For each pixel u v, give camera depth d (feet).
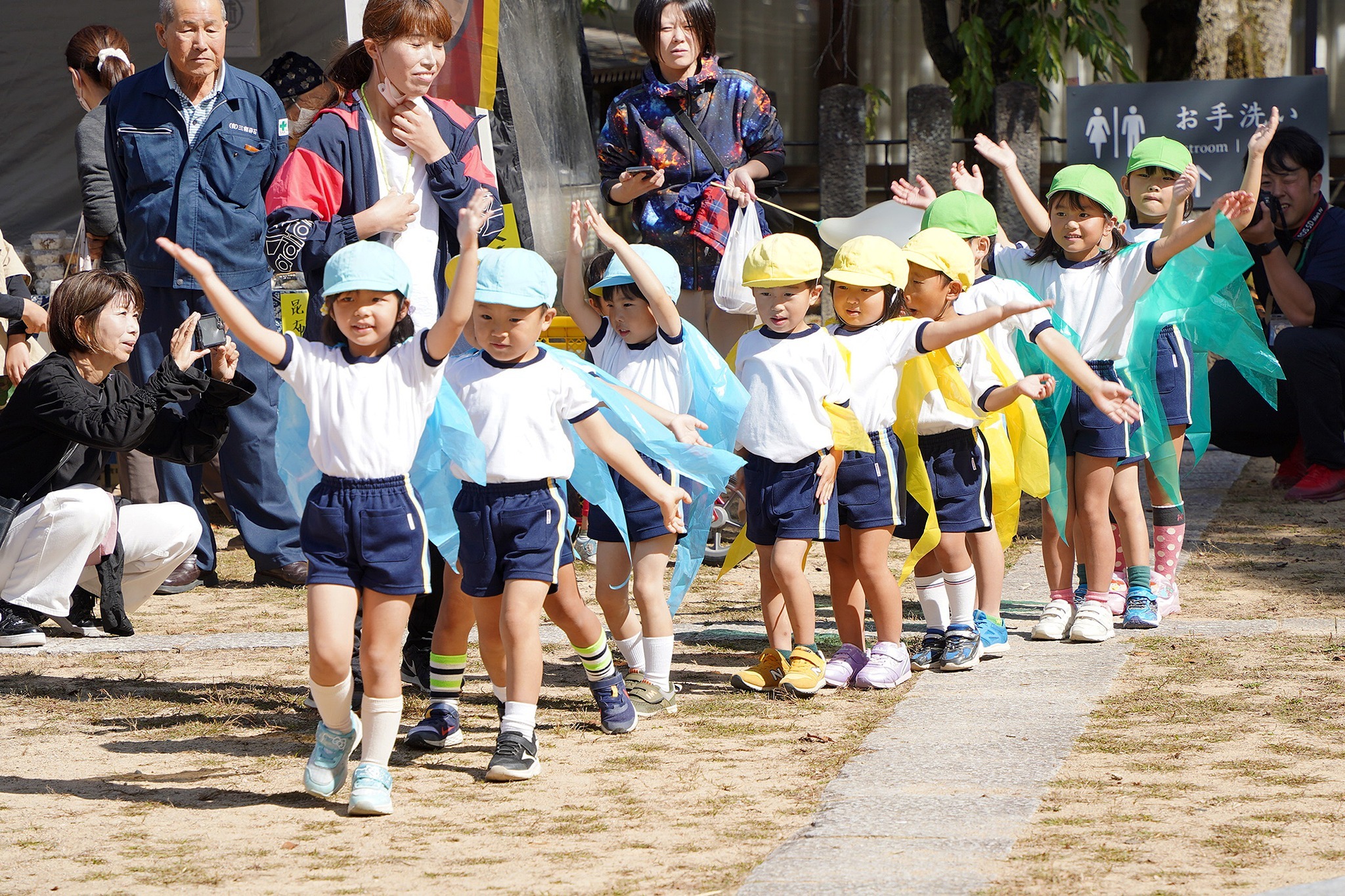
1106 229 62.39
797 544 53.67
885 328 55.26
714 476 50.24
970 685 54.85
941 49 157.38
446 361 46.68
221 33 70.95
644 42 78.74
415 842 38.63
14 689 56.95
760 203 79.71
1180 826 37.37
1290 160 93.71
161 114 71.97
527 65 101.30
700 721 51.26
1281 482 99.19
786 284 53.62
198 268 40.37
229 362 56.13
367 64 52.65
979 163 143.43
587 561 83.25
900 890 32.65
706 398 55.42
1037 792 40.73
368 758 42.19
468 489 45.75
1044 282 63.72
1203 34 157.38
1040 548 83.97
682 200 78.18
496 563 45.55
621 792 42.91
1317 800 39.47
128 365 75.00
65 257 116.78
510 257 45.01
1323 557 77.97
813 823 38.70
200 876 35.88
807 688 53.78
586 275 57.21
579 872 35.40
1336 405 94.02
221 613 71.61
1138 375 63.00
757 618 69.51
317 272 51.13
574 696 55.36
